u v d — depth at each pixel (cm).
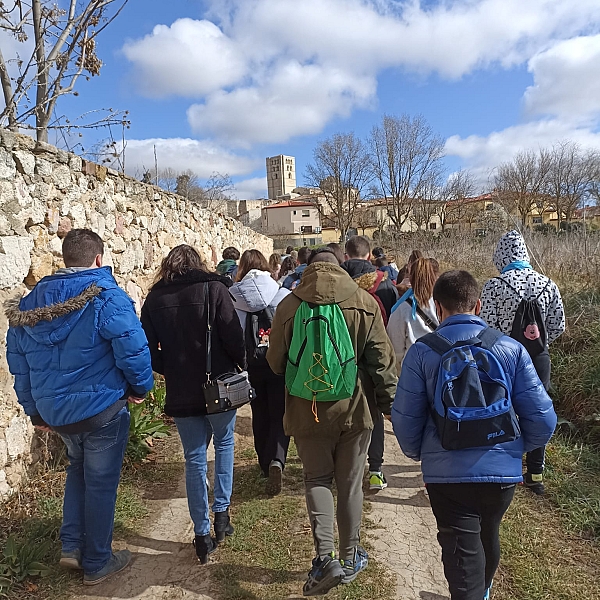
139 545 322
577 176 3831
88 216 477
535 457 377
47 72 532
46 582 284
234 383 295
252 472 423
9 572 279
